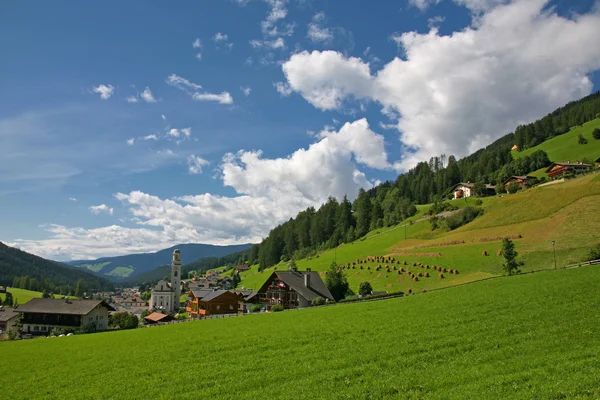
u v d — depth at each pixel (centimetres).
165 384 2689
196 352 3578
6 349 5159
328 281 9962
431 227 14950
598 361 2106
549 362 2205
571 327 2919
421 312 4281
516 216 11894
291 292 9225
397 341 3116
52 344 5259
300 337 3722
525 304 3891
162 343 4259
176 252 17325
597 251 7006
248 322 5412
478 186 18988
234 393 2361
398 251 13538
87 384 2922
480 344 2764
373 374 2389
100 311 9900
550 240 9225
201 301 11231
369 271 11931
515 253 7812
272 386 2395
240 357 3216
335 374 2467
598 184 10994
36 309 9481
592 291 4050
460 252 11044
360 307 5603
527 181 17350
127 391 2623
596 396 1655
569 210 10375
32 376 3366
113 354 3944
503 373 2116
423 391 2000
